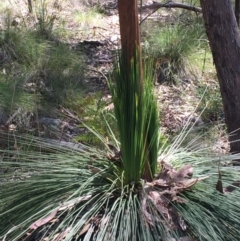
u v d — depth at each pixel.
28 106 5.85
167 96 6.86
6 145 4.84
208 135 5.38
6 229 3.17
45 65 7.01
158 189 3.21
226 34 4.21
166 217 3.05
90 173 3.35
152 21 8.85
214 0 4.16
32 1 9.73
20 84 6.29
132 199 3.17
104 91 6.91
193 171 3.38
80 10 10.12
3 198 3.33
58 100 6.32
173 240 2.93
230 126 4.36
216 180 3.37
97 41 8.69
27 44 7.26
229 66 4.25
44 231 3.12
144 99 3.14
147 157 3.25
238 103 4.28
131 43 3.06
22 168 3.50
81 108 5.88
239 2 6.35
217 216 3.12
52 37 8.21
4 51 7.09
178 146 3.72
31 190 3.31
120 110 3.14
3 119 5.67
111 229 2.99
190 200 3.19
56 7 9.94
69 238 2.96
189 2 9.53
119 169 3.34
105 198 3.15
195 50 7.73
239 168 3.45
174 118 6.12
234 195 3.26
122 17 3.03
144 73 3.24
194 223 3.02
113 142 3.80
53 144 3.71
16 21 8.30
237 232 3.07
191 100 6.70
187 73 7.44
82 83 6.94
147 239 2.92
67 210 3.14
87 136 4.67
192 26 8.35
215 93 6.77
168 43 7.57
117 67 3.15
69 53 7.47
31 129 5.55
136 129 3.13
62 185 3.28
